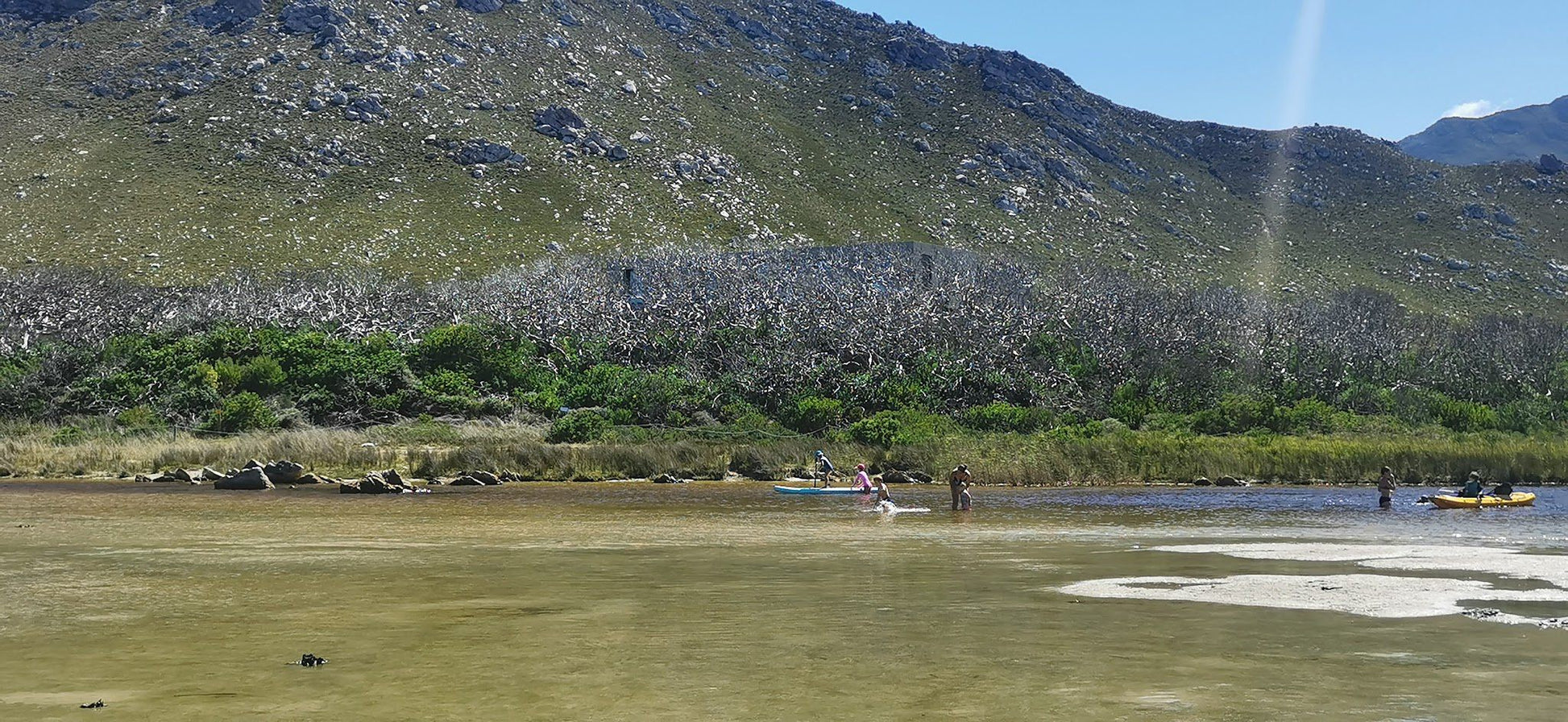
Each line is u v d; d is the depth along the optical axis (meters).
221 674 11.12
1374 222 174.25
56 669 11.32
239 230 110.25
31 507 29.55
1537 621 13.61
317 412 56.56
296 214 115.81
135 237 106.81
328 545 21.39
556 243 115.38
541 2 178.88
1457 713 9.77
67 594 15.61
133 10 162.62
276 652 12.04
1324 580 16.86
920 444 48.00
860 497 34.56
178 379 58.16
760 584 16.48
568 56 167.38
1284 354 78.75
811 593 15.66
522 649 12.14
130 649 12.20
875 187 155.25
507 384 63.38
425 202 122.31
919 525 25.97
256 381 58.56
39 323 76.00
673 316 74.06
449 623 13.55
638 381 61.06
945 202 154.50
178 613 14.16
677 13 198.12
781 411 60.25
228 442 46.88
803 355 66.06
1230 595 15.50
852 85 190.75
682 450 44.12
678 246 113.75
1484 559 19.48
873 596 15.36
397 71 148.50
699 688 10.59
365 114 137.75
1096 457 44.56
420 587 16.23
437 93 146.25
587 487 38.31
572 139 143.75
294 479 38.00
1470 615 14.02
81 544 21.45
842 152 166.50
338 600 15.06
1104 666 11.38
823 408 57.97
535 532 23.89
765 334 70.81
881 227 140.38
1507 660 11.65
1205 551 20.64
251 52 148.75
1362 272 152.38
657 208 130.88
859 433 51.09
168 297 85.06
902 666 11.41
